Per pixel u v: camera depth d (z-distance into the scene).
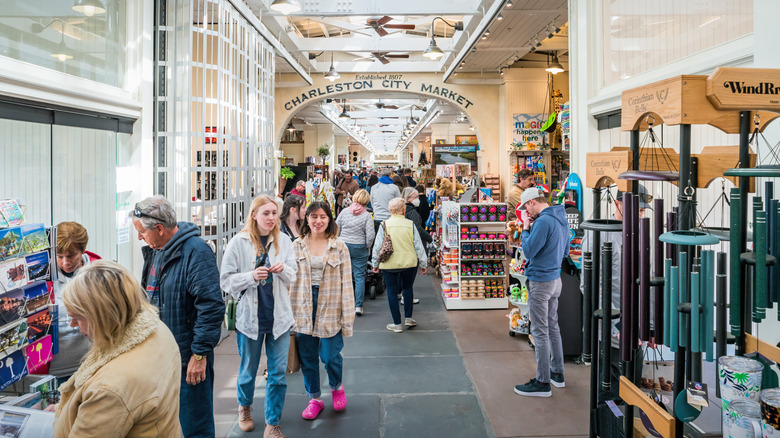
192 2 5.56
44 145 4.06
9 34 3.44
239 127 6.71
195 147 5.76
